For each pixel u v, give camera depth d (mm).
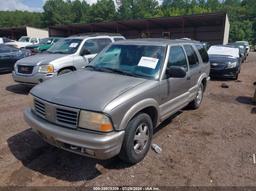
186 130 4957
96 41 8414
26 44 23156
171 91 4277
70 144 3051
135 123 3361
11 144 4156
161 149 4066
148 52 4258
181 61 4809
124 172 3434
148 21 36906
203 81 6312
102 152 2955
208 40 39156
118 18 80375
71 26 42625
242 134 4816
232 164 3705
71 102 3104
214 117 5781
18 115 5570
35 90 3650
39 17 95562
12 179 3230
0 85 8875
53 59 7184
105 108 2973
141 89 3490
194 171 3500
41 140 4312
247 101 7305
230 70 10516
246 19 86438
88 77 3863
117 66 4203
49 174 3355
